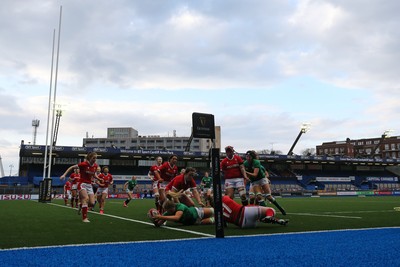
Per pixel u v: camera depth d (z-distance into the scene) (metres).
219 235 6.20
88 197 10.41
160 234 6.77
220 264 3.97
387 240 5.73
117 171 59.31
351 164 70.06
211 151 6.40
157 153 55.03
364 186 67.00
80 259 4.28
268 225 8.37
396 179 71.38
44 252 4.78
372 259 4.18
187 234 6.74
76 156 54.78
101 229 7.76
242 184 10.87
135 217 11.69
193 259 4.26
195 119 6.12
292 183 62.97
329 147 123.81
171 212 8.34
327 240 5.79
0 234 6.89
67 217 11.55
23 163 55.41
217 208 6.27
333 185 64.81
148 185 55.84
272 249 4.95
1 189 38.88
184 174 9.82
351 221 9.50
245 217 7.54
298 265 3.90
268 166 67.12
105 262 4.09
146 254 4.61
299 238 6.05
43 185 27.25
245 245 5.32
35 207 18.89
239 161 10.90
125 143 135.00
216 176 6.32
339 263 3.98
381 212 13.83
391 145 114.62
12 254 4.63
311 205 21.47
